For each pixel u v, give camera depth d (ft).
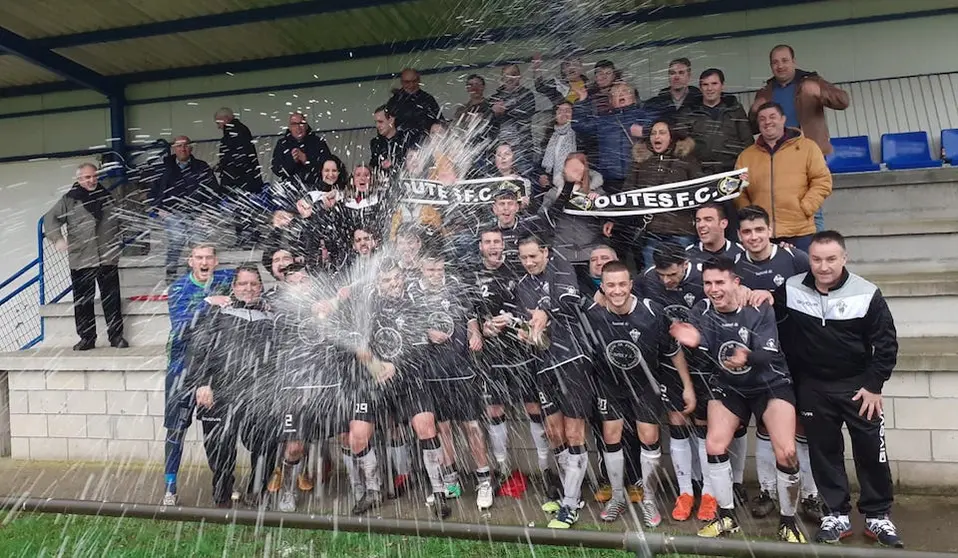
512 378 11.53
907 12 22.34
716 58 23.27
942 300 14.80
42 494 14.35
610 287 10.43
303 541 11.18
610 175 14.26
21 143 30.73
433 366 11.43
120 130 29.48
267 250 14.39
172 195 18.97
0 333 27.14
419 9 23.07
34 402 16.83
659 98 14.70
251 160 19.39
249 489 12.80
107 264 18.02
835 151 22.21
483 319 11.37
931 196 19.11
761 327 10.28
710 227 11.07
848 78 22.85
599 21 19.94
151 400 16.12
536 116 15.44
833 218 19.94
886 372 10.03
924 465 12.37
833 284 10.15
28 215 30.48
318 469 13.17
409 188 13.65
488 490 11.85
